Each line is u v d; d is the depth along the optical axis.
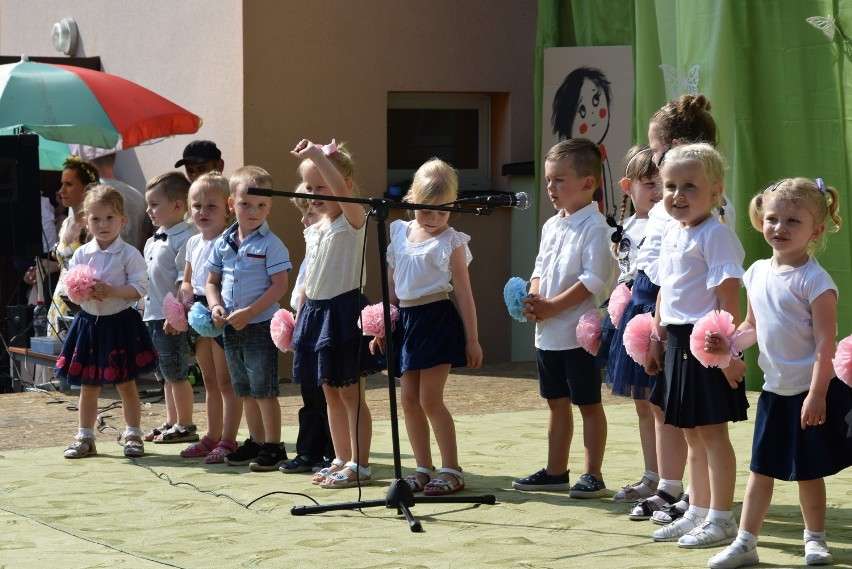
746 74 9.58
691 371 4.93
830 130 9.21
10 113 10.67
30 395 10.28
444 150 12.71
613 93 11.51
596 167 6.13
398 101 12.50
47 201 12.94
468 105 12.74
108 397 10.22
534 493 6.11
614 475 6.48
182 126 11.44
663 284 5.11
